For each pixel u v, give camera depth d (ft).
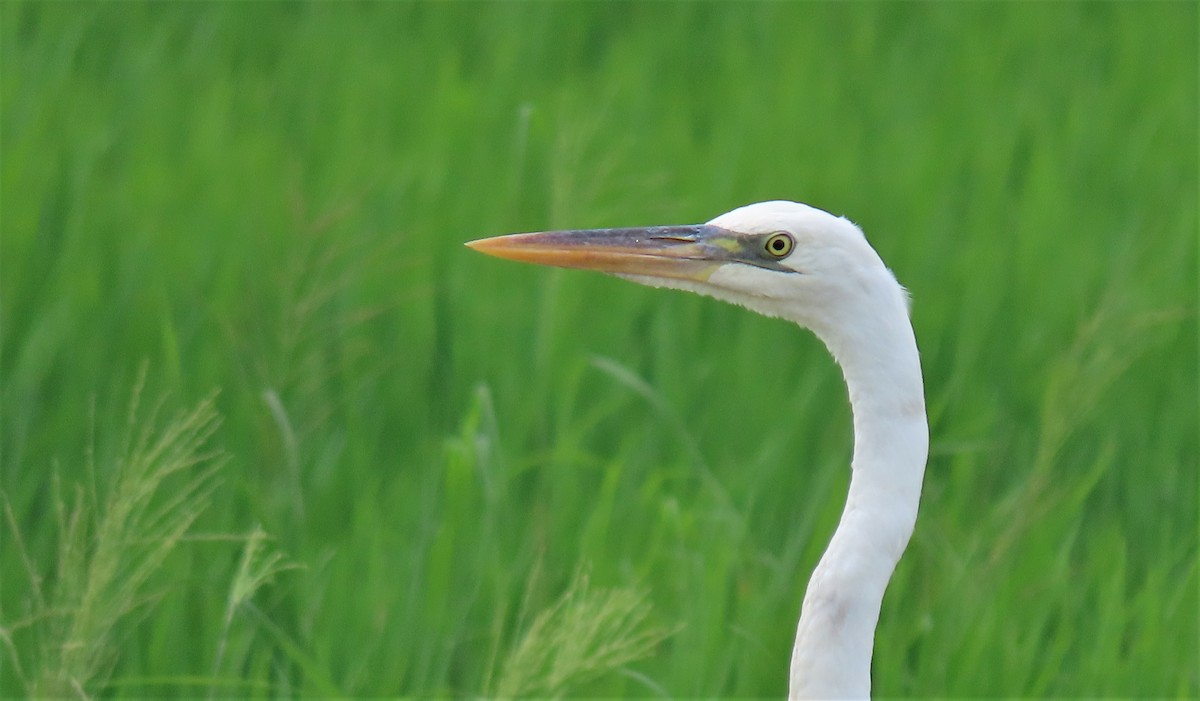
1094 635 31.68
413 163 48.29
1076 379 31.40
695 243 21.02
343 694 28.22
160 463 25.68
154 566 23.21
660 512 33.12
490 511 31.68
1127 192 52.11
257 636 30.27
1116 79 61.72
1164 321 42.37
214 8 63.31
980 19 69.36
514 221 44.04
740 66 59.77
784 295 20.08
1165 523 35.53
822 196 48.96
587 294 42.83
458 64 58.70
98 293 39.88
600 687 29.78
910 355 19.49
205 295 40.83
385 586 30.35
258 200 45.11
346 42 60.49
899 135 54.34
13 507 31.91
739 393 38.99
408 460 36.22
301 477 34.76
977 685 29.58
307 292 38.99
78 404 35.65
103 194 45.57
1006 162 52.95
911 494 19.57
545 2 66.80
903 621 31.12
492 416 32.96
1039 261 45.85
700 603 29.71
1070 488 35.60
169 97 53.42
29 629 28.89
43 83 52.29
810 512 33.32
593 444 38.63
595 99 54.39
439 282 42.52
